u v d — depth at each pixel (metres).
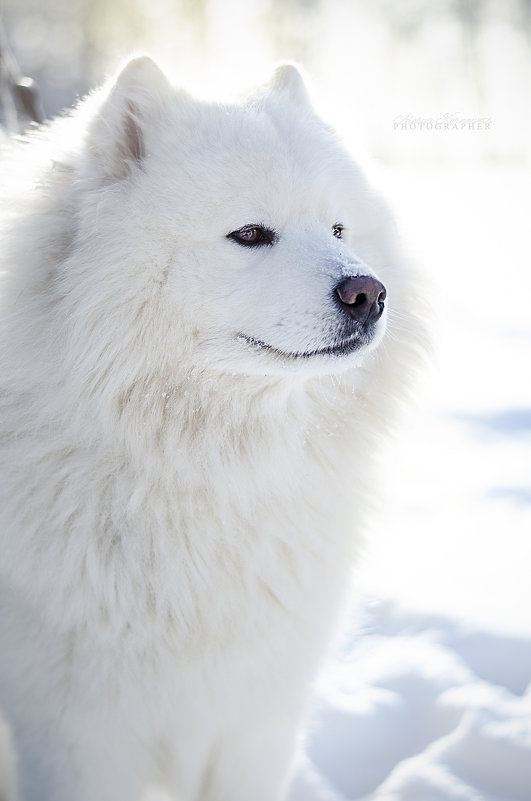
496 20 34.03
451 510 5.00
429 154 32.44
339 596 2.63
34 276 2.46
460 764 2.92
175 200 2.43
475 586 4.03
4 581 2.39
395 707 3.29
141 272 2.39
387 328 2.73
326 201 2.61
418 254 2.95
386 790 2.88
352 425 2.70
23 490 2.38
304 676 2.58
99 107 2.50
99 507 2.40
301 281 2.41
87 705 2.36
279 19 32.38
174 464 2.42
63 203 2.50
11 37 29.09
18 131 4.45
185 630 2.40
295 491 2.55
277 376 2.47
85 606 2.33
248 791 2.66
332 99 3.18
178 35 30.16
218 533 2.44
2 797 2.14
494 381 8.04
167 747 2.54
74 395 2.37
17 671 2.37
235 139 2.53
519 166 28.88
